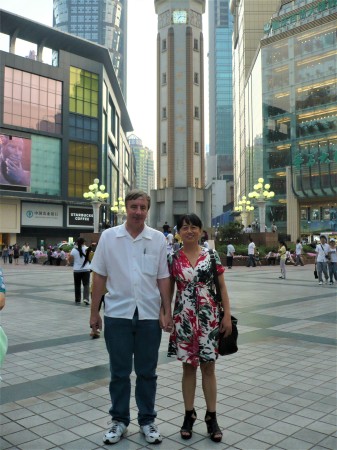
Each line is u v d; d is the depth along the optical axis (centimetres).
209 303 345
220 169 17812
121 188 9181
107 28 19525
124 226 354
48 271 2602
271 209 6425
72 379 493
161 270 356
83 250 1134
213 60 18725
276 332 752
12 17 5009
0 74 4947
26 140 5150
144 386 347
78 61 5691
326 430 353
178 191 5147
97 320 359
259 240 3456
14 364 557
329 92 5888
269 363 557
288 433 347
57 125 5456
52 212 5412
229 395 438
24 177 5116
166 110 5269
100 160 5853
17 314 963
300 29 6262
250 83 7544
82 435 346
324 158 5631
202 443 331
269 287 1544
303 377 498
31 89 5231
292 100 6300
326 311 986
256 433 348
